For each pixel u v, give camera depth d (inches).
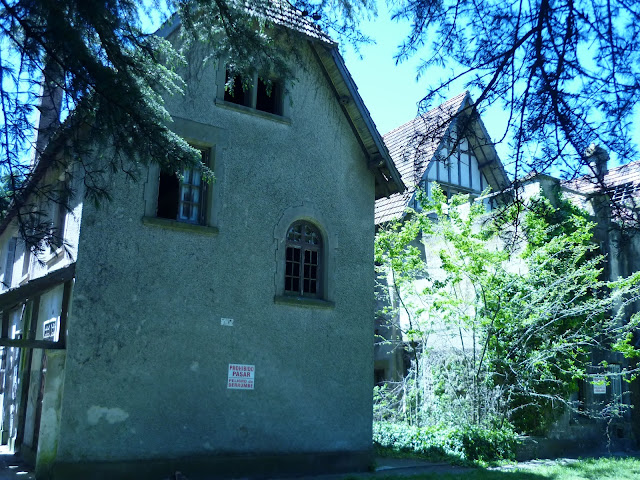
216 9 294.2
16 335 577.0
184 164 280.7
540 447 564.4
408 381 617.0
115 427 388.2
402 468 485.4
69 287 403.9
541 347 550.3
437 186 606.9
